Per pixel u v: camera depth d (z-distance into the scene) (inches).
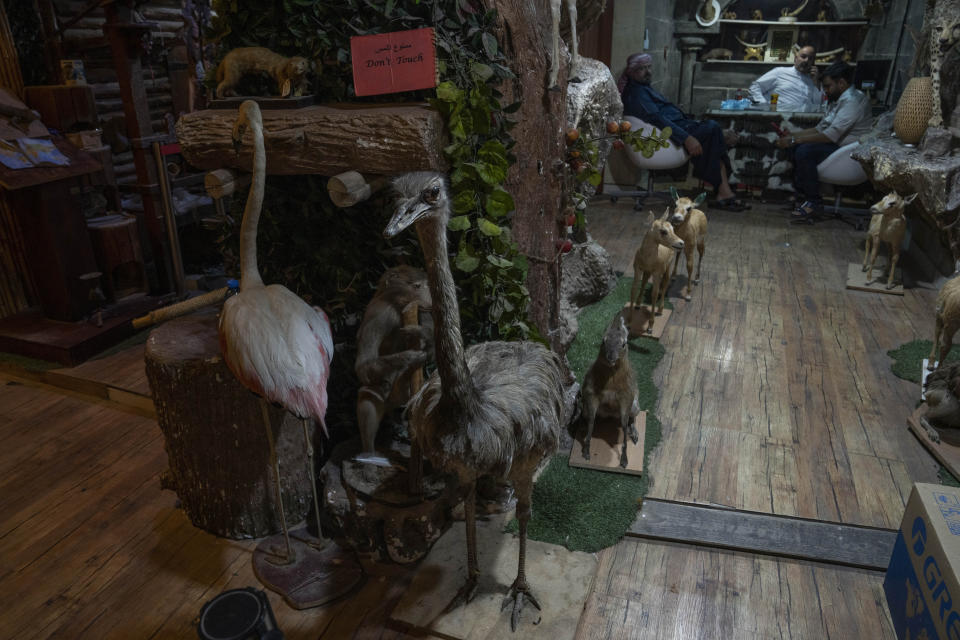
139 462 122.1
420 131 78.5
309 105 90.3
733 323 173.9
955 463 113.5
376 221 97.1
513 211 102.8
